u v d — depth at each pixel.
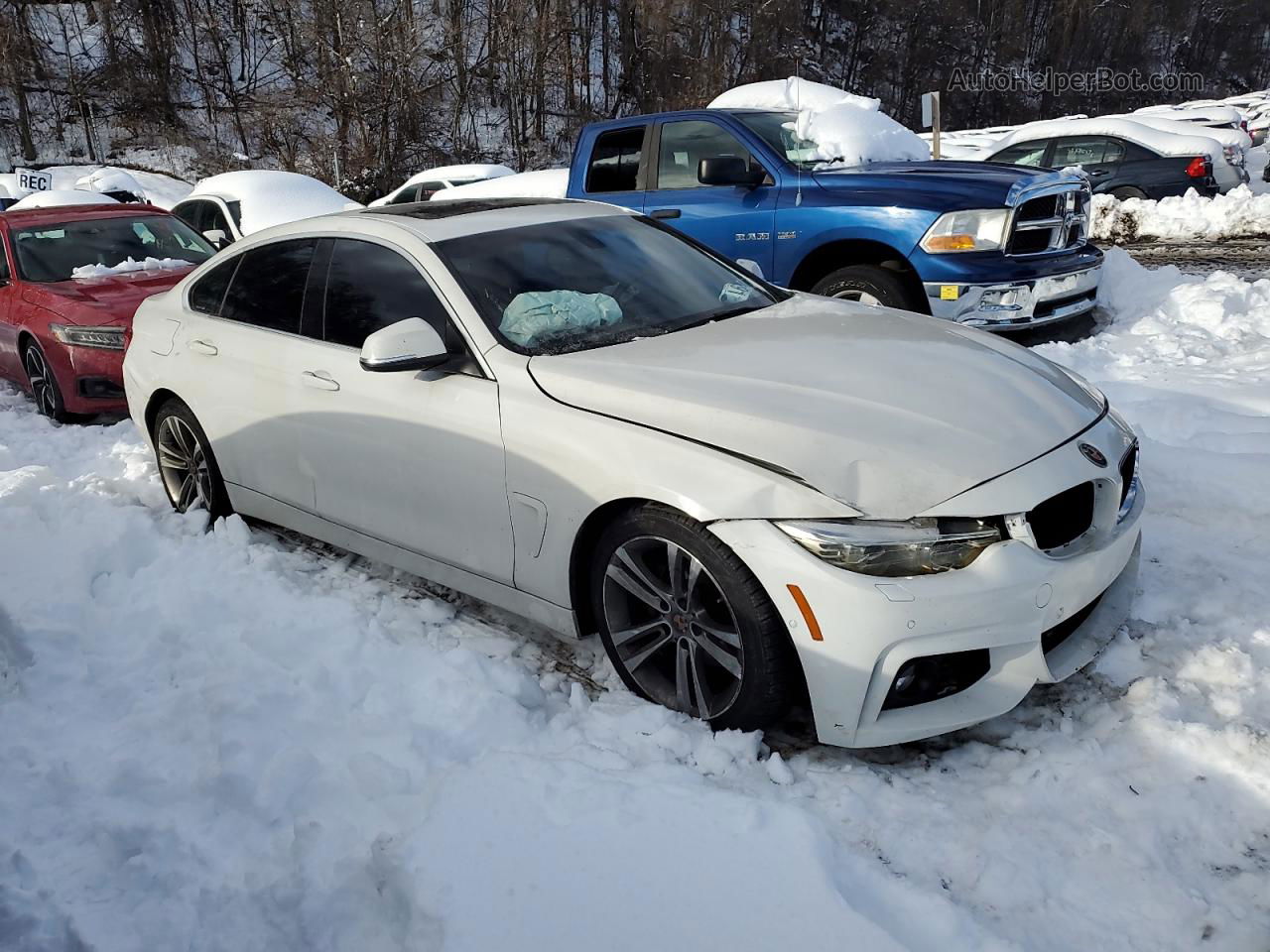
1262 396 5.20
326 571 4.14
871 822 2.48
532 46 41.66
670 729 2.84
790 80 7.79
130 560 4.25
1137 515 2.97
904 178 6.52
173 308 4.71
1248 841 2.32
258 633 3.47
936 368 3.06
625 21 44.47
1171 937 2.08
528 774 2.58
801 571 2.52
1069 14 62.53
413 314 3.53
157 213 8.39
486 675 3.18
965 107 59.03
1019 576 2.52
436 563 3.54
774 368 3.04
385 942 2.21
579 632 3.17
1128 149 13.71
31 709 3.15
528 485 3.08
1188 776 2.52
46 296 6.90
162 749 2.92
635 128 7.63
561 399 3.04
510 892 2.21
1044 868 2.29
